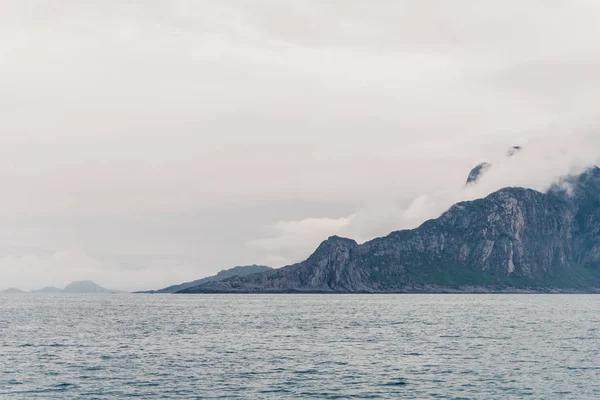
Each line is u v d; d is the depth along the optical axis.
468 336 136.50
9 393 69.69
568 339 128.50
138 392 70.50
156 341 125.00
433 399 67.12
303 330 155.75
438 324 178.50
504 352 105.88
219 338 132.62
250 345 118.25
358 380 78.00
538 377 80.00
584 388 72.88
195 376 80.62
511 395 69.12
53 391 70.81
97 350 108.50
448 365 90.56
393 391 71.25
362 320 199.75
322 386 74.12
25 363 91.44
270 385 74.69
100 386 73.75
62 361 93.94
